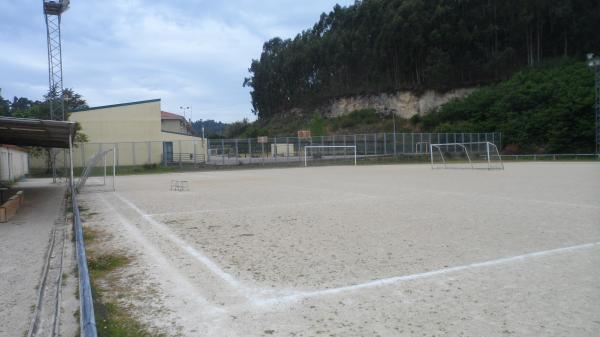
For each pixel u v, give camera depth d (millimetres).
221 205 12281
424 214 9836
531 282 4816
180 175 30359
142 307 4348
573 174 22969
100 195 16484
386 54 81188
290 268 5625
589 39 66188
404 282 4934
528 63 69750
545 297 4340
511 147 53625
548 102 53688
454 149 49281
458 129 58656
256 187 18312
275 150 42719
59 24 38938
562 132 49625
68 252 6953
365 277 5160
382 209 10789
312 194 14859
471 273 5211
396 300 4379
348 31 95812
